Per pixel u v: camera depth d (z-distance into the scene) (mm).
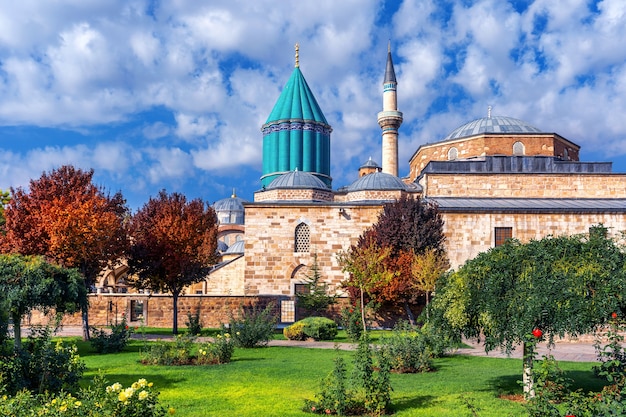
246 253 42375
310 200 46625
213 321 40219
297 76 72250
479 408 13422
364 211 42812
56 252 30203
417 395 15281
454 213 40656
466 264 15734
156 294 42969
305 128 68438
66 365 14680
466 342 29359
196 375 18422
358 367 14328
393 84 63531
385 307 38125
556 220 40781
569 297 13039
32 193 32406
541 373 12039
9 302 16750
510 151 50500
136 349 26141
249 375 18453
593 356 23547
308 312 40625
